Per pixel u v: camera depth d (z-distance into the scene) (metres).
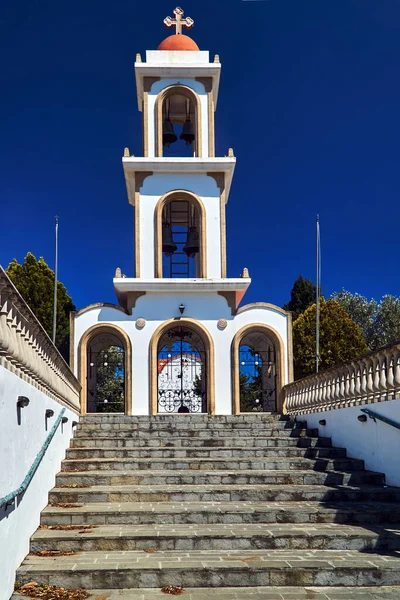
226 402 22.45
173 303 22.94
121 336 22.61
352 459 14.61
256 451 15.54
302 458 14.95
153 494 11.98
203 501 11.98
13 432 8.09
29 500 9.47
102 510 10.80
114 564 8.73
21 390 8.73
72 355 22.20
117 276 22.80
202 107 24.42
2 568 7.39
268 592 8.25
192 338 25.66
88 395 23.80
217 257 23.56
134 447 16.16
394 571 8.60
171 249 24.58
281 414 21.59
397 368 11.92
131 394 22.23
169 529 10.20
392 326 43.53
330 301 38.31
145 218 23.56
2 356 7.48
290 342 22.91
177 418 19.89
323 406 17.25
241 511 10.79
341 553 9.40
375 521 10.80
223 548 9.68
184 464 14.36
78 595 8.03
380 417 12.75
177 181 23.91
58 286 37.69
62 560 8.95
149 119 24.30
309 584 8.55
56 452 13.34
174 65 24.17
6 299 7.39
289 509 10.92
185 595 8.11
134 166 23.47
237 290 23.17
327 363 36.78
